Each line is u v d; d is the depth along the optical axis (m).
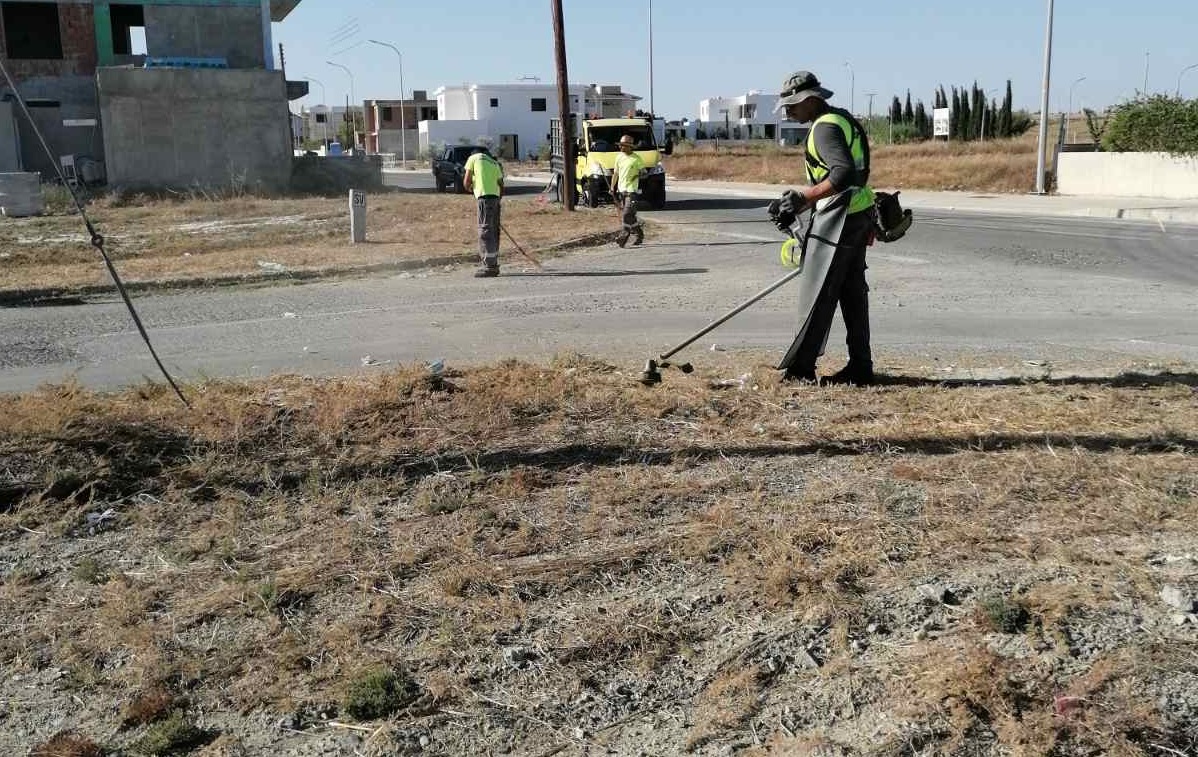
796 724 3.13
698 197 31.33
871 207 6.39
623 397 6.13
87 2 33.72
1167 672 3.20
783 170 41.56
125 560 4.25
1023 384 6.56
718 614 3.69
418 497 4.75
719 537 4.21
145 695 3.33
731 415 5.87
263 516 4.62
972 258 14.66
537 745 3.10
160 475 5.04
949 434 5.43
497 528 4.40
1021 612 3.55
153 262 14.83
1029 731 2.96
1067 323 9.32
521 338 8.77
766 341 8.45
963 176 32.72
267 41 35.44
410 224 20.62
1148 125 27.03
